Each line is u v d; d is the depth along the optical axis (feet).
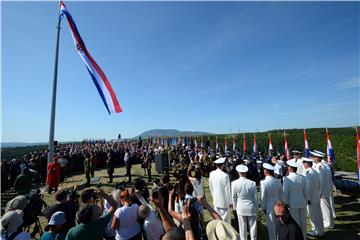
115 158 74.33
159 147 76.69
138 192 14.93
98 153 70.54
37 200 17.54
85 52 36.81
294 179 18.60
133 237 12.16
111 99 34.91
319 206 20.33
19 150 120.57
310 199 20.44
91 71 35.94
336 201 30.37
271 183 18.40
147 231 11.70
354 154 51.55
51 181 37.83
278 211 11.46
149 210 12.09
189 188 12.16
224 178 19.57
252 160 47.29
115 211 12.84
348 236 19.80
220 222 7.55
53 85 38.40
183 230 7.86
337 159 55.57
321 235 19.99
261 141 83.92
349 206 27.86
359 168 33.42
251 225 17.94
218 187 19.75
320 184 22.49
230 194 19.48
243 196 18.13
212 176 20.44
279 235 11.66
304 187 18.75
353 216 24.41
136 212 12.54
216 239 7.06
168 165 59.77
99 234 10.59
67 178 53.98
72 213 13.33
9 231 10.46
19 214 10.98
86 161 44.55
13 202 13.79
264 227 22.77
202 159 48.47
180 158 62.18
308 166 21.15
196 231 9.03
